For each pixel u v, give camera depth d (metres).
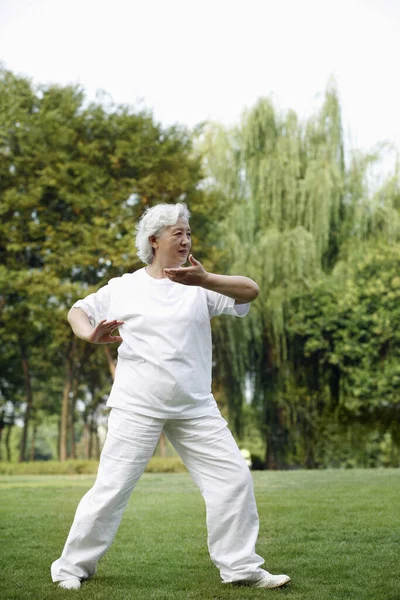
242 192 23.62
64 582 3.47
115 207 21.61
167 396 3.46
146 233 3.61
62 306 22.61
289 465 23.81
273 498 7.04
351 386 22.72
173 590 3.41
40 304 22.47
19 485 10.13
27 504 7.23
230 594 3.28
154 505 6.85
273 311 22.19
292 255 21.83
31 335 25.72
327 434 21.80
